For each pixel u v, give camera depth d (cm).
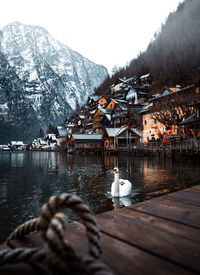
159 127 5225
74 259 111
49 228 114
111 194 1349
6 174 2595
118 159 4341
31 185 1853
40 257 129
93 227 146
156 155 4081
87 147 7056
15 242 186
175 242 194
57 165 3606
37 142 14362
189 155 3219
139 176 2078
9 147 14875
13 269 143
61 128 12031
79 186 1745
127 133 5812
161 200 332
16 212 1109
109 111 7944
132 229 222
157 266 157
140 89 8462
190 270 153
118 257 168
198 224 235
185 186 1575
